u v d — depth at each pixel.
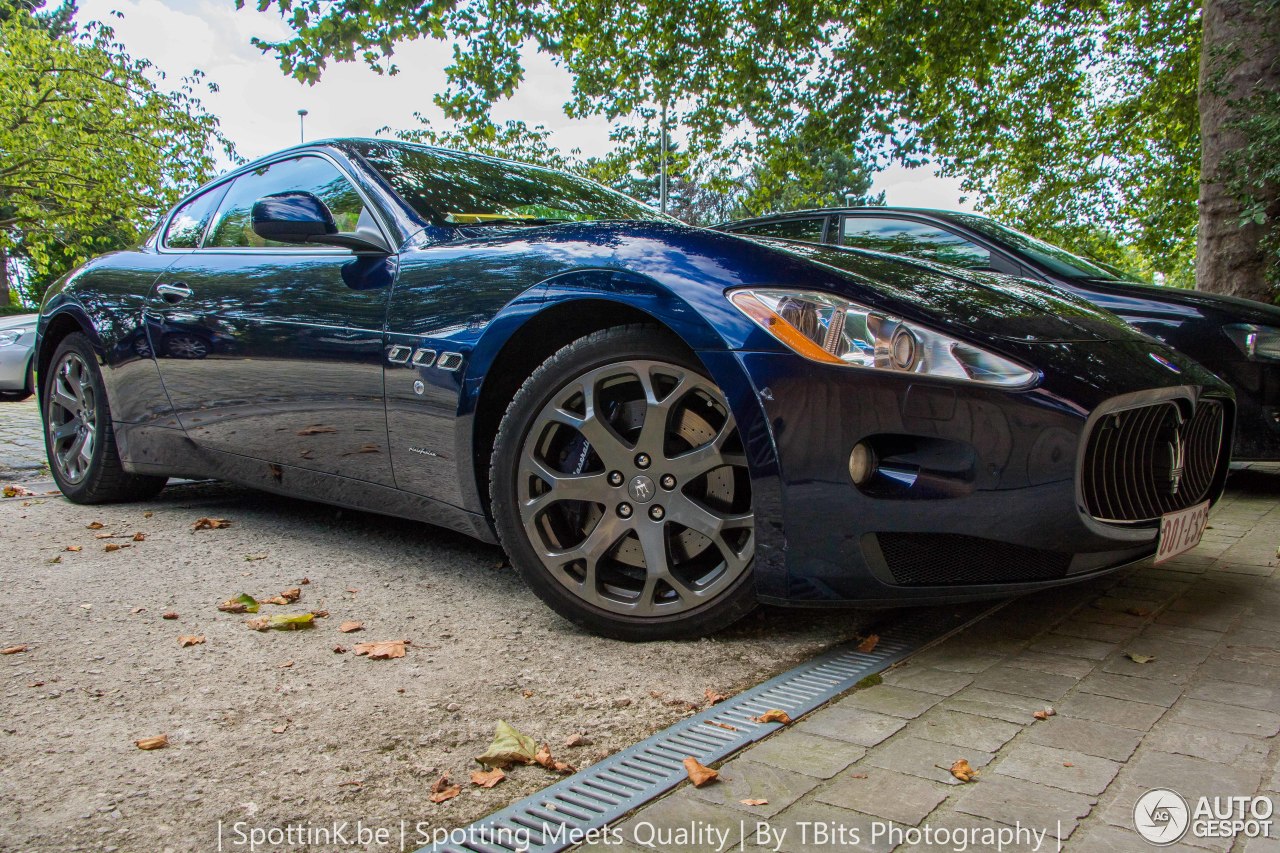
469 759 1.66
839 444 1.96
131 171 21.73
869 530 1.98
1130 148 16.02
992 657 2.14
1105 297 4.36
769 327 2.02
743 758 1.63
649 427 2.18
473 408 2.39
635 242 2.28
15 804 1.49
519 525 2.33
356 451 2.80
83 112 21.12
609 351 2.21
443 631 2.36
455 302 2.48
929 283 2.28
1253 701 1.85
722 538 2.16
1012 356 1.99
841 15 12.87
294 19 10.34
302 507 3.98
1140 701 1.86
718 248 2.19
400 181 2.98
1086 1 13.45
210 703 1.91
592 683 2.01
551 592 2.32
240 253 3.34
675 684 2.00
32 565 2.98
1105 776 1.53
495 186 3.17
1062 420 1.95
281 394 2.98
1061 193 16.39
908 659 2.15
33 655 2.18
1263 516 3.81
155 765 1.63
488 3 12.22
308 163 3.28
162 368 3.48
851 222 5.25
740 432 2.03
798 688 1.96
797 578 2.04
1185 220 15.16
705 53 13.62
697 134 14.61
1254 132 6.37
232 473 3.40
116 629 2.37
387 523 3.64
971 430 1.93
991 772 1.55
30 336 9.21
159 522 3.66
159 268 3.64
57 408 4.12
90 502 4.02
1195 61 13.79
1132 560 2.19
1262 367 3.98
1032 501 1.94
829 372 1.97
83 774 1.60
